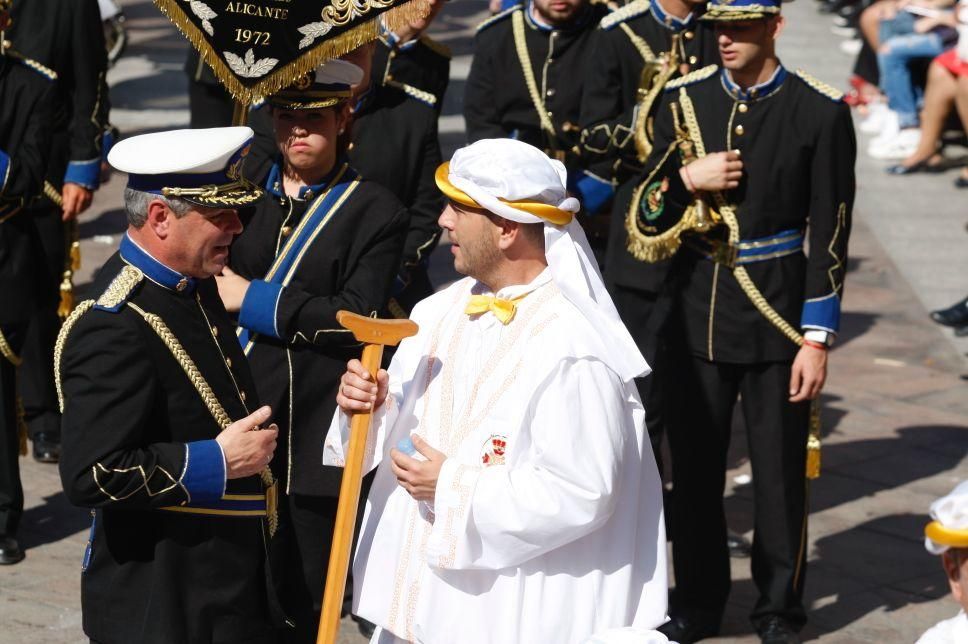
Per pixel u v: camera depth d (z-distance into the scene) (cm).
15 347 2055
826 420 2758
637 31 2100
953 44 4434
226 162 1243
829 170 1769
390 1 1506
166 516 1267
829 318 1792
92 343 1219
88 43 2411
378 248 1576
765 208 1792
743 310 1822
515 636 1206
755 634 1947
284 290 1537
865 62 4812
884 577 2130
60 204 2397
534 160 1222
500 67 2395
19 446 2091
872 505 2384
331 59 1516
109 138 2503
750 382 1858
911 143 4497
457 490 1198
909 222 3991
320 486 1569
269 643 1355
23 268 2047
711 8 1744
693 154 1811
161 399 1249
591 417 1182
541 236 1249
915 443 2656
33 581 2014
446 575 1231
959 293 3491
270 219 1577
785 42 5750
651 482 1259
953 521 904
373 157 1894
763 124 1783
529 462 1198
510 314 1247
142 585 1273
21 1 2395
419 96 1930
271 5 1486
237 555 1300
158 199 1228
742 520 2319
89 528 2198
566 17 2319
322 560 1616
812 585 2100
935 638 980
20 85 2047
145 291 1246
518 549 1185
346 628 1920
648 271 1995
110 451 1204
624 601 1220
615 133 2064
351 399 1287
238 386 1312
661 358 1955
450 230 1266
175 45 6016
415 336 1336
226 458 1248
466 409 1246
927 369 3045
